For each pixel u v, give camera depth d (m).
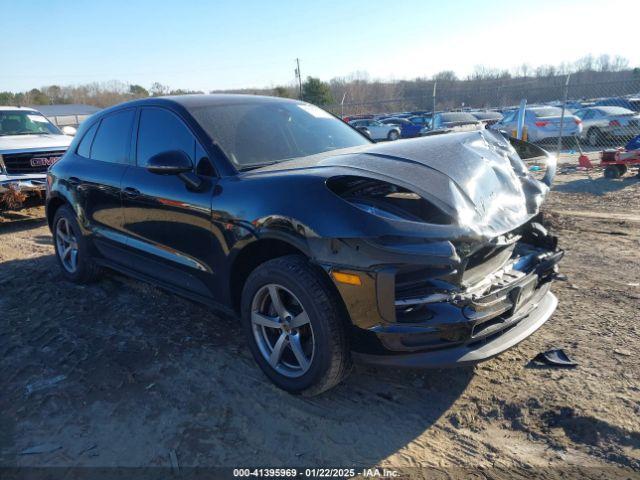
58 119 46.12
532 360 3.39
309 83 43.00
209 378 3.31
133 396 3.14
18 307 4.59
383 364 2.73
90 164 4.60
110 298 4.71
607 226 6.73
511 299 2.90
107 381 3.31
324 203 2.76
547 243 3.45
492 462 2.52
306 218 2.77
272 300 3.03
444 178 2.91
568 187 10.03
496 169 3.23
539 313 3.19
